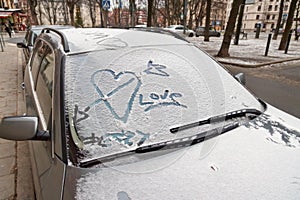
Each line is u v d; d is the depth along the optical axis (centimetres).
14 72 709
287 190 113
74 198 104
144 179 113
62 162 122
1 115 385
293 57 1107
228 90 191
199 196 107
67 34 207
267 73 778
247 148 139
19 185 224
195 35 3042
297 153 140
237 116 169
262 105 199
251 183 115
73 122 134
